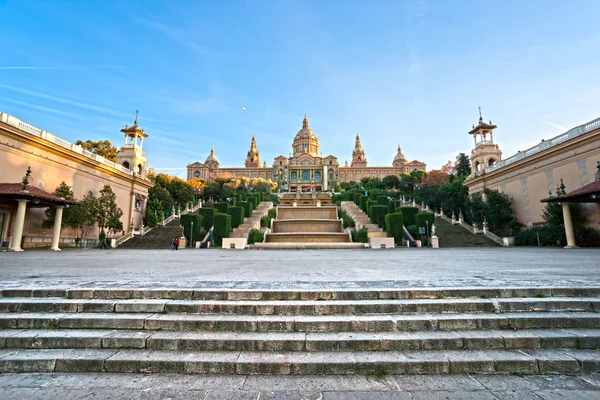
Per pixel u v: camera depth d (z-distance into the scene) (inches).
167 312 177.2
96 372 135.6
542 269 322.7
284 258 554.3
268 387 122.7
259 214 1568.7
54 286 206.5
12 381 126.5
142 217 1824.6
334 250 960.3
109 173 1517.0
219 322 163.3
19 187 920.9
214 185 3710.6
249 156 6451.8
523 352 144.9
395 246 1146.7
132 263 435.8
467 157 2952.8
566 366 134.8
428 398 114.9
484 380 128.0
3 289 194.7
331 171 4753.9
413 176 3836.1
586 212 1072.2
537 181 1321.4
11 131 994.7
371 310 175.9
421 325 163.0
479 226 1503.4
